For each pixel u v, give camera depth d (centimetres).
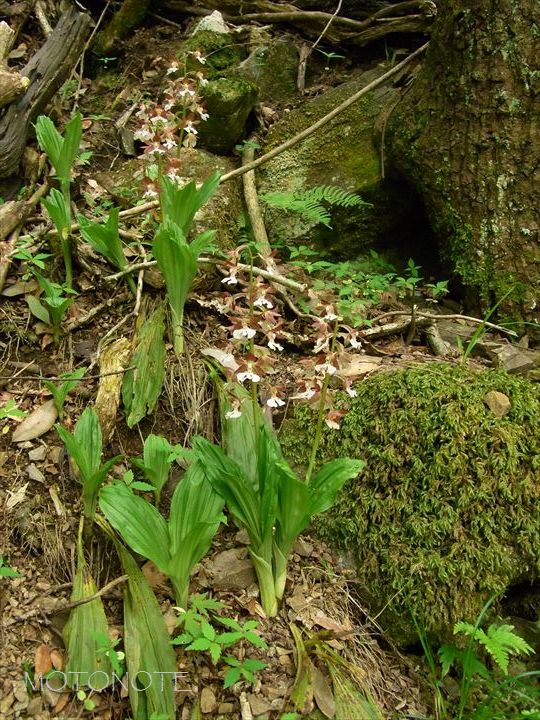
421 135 137
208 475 90
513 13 123
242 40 174
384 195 147
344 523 102
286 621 94
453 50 131
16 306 118
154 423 108
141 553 83
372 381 110
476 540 97
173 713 81
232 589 95
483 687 95
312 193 139
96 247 117
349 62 178
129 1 173
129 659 83
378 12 174
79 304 121
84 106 164
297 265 137
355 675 89
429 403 104
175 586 88
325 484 86
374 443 104
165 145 111
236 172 139
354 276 136
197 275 122
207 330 120
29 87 135
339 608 97
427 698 94
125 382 108
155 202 127
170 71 116
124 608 87
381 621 99
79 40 142
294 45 175
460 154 131
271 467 86
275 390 84
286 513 88
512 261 127
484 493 99
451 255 136
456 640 96
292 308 124
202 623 84
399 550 98
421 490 100
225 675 87
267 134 159
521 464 100
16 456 102
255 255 136
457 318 124
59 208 115
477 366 119
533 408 103
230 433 102
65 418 106
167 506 101
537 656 98
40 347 115
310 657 90
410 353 124
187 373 112
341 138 152
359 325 120
